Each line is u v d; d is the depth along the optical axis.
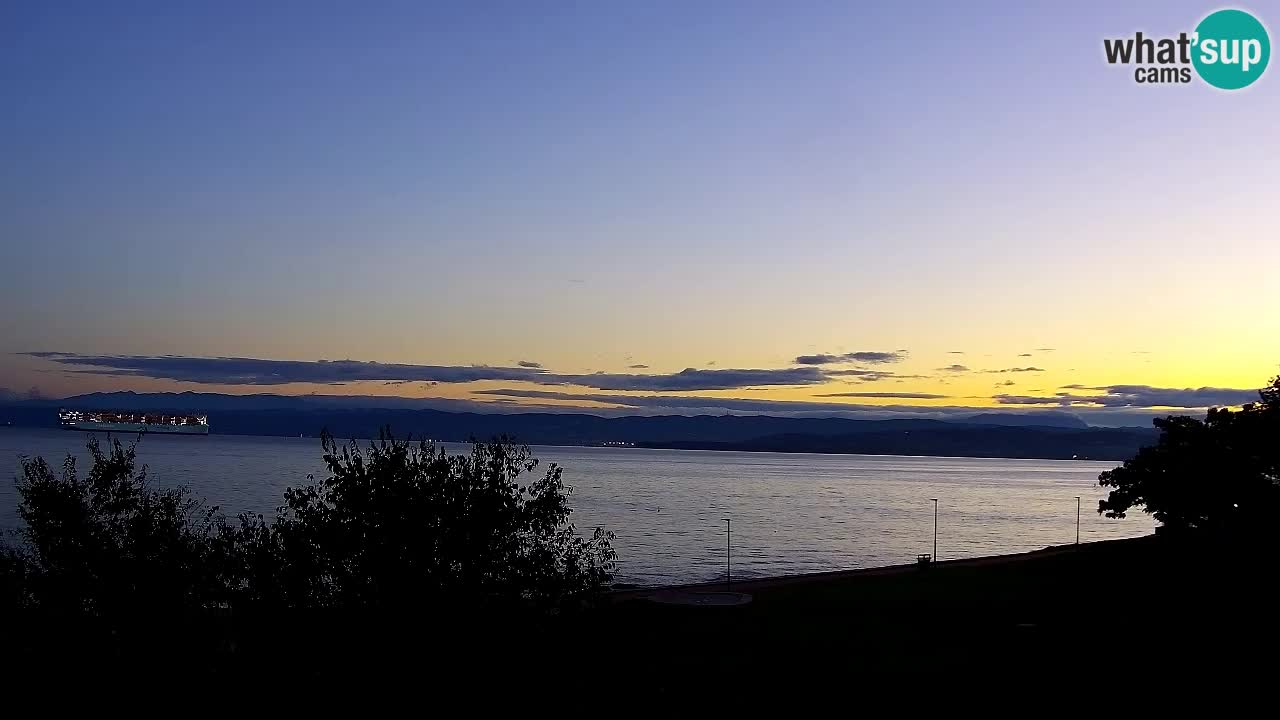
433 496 21.09
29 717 19.75
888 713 29.17
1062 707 29.31
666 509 195.88
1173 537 60.91
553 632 21.86
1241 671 32.75
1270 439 58.47
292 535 20.88
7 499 130.62
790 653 37.69
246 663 20.48
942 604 51.34
